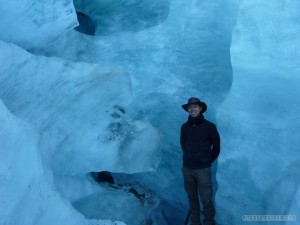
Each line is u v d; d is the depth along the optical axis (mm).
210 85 3346
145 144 3074
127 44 3533
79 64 2570
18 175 1784
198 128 2561
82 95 2719
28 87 2346
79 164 2713
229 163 2783
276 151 2588
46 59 2439
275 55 2629
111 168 2961
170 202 3590
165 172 3541
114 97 2979
